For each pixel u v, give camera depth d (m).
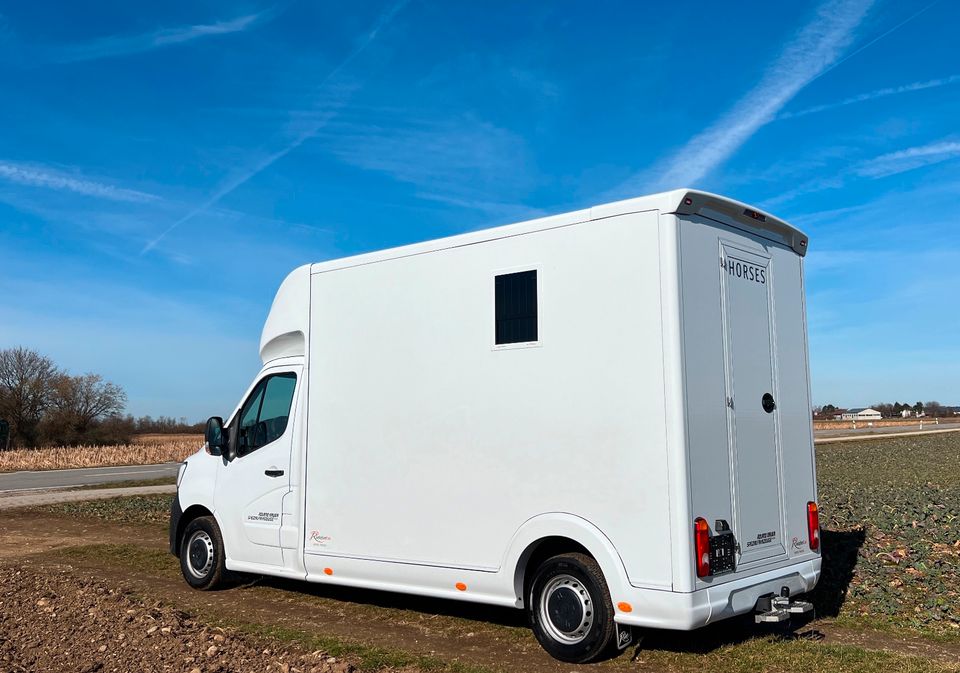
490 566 5.83
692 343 5.21
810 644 5.72
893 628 6.14
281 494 7.36
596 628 5.25
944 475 18.09
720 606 5.05
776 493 5.78
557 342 5.63
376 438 6.64
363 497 6.68
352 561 6.70
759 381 5.78
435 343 6.35
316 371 7.23
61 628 6.11
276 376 7.70
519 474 5.72
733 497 5.34
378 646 5.89
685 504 4.96
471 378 6.08
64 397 51.41
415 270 6.57
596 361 5.43
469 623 6.58
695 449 5.09
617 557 5.18
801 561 5.93
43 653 5.51
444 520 6.13
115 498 18.16
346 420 6.89
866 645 5.75
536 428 5.67
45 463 35.97
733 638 5.94
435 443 6.24
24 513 15.62
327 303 7.23
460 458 6.07
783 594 5.64
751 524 5.47
